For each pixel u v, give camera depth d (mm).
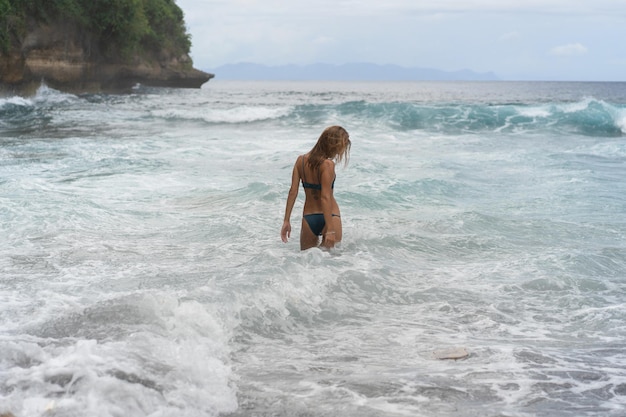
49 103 41312
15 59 44562
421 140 19609
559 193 10539
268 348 4250
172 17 82812
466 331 4711
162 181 11047
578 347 4418
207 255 6453
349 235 7184
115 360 3572
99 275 5637
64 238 7035
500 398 3559
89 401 3111
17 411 2994
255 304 4801
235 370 3857
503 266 6418
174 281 5395
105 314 4289
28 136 19328
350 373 3865
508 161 14523
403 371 3916
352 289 5492
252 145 17078
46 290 5117
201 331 4223
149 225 7871
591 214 8984
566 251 6859
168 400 3254
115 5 59781
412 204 9461
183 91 71500
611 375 3918
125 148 15852
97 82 61250
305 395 3531
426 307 5230
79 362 3498
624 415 3377
